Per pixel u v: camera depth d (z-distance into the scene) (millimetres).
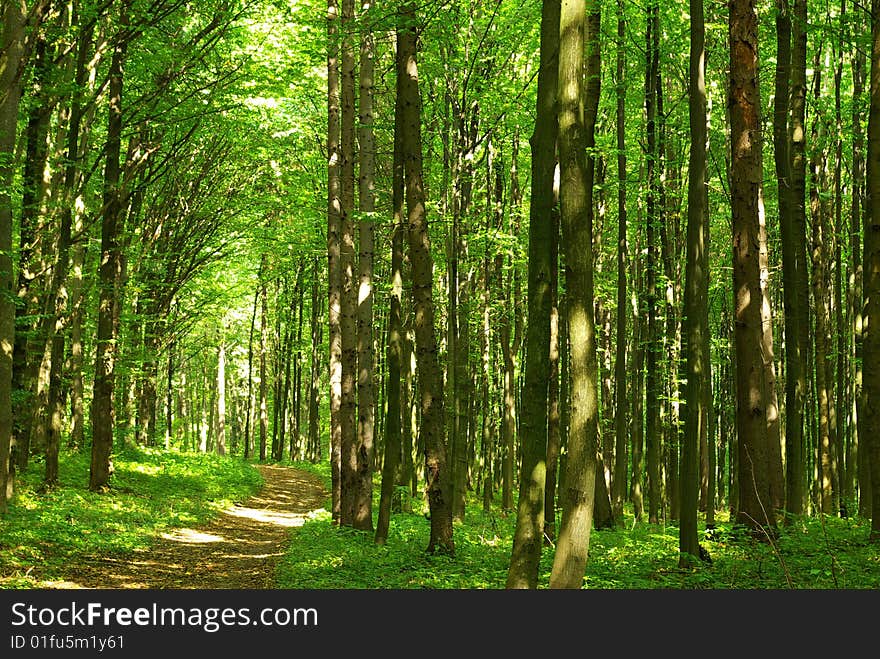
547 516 14164
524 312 24047
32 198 15938
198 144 25750
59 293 18062
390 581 10953
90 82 18250
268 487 31391
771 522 11398
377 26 13133
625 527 18469
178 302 34875
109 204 18891
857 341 20078
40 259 16547
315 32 17500
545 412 7805
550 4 8102
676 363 21391
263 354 47625
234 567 13312
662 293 21531
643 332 23219
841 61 19078
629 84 19531
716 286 26766
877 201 10781
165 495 21125
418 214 13492
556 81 8047
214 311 38188
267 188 29047
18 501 15250
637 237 24938
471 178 21328
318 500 28641
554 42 8062
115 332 21078
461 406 20172
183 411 55969
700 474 19672
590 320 6840
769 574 9672
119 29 17750
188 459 29984
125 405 26531
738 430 11656
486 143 23422
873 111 10773
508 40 19797
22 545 12180
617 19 17938
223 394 46719
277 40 19719
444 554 13203
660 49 18109
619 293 19031
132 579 11422
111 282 19391
